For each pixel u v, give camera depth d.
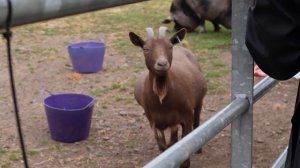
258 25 1.77
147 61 5.24
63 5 1.28
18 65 10.50
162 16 15.72
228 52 11.46
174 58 5.81
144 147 6.61
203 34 13.36
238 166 2.66
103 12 16.17
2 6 1.11
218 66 10.31
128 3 1.64
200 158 6.26
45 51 11.59
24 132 7.02
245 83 2.52
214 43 12.25
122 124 7.36
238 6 2.43
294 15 1.72
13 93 1.32
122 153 6.42
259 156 6.27
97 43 10.31
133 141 6.79
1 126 7.23
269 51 1.78
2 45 11.96
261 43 1.79
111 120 7.50
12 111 7.88
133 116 7.66
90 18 15.32
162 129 5.66
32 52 11.48
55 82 9.45
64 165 6.04
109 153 6.41
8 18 1.13
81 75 9.85
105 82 9.43
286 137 6.87
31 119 7.54
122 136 6.95
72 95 6.89
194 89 5.70
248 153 2.62
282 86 8.86
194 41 12.47
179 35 5.67
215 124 2.12
